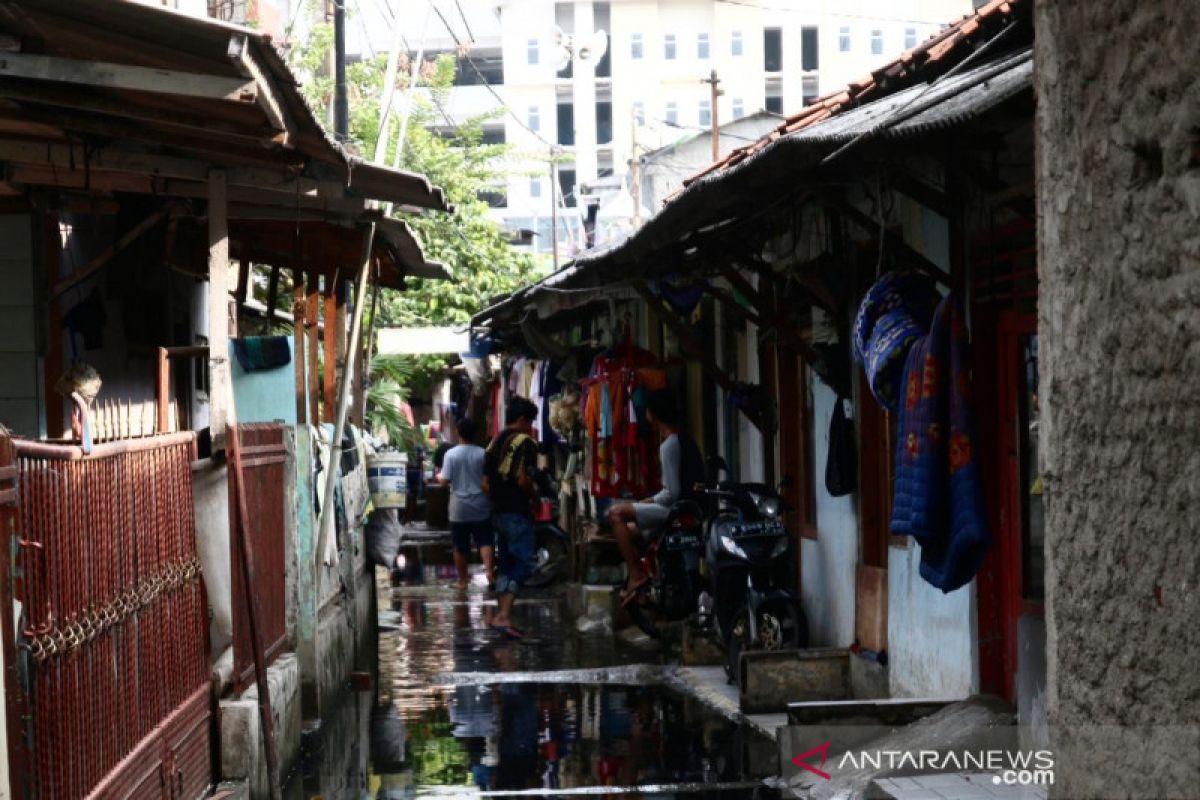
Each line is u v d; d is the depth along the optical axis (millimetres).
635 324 20547
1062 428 3107
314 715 10680
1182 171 2654
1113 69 2873
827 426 12070
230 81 6988
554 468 25625
